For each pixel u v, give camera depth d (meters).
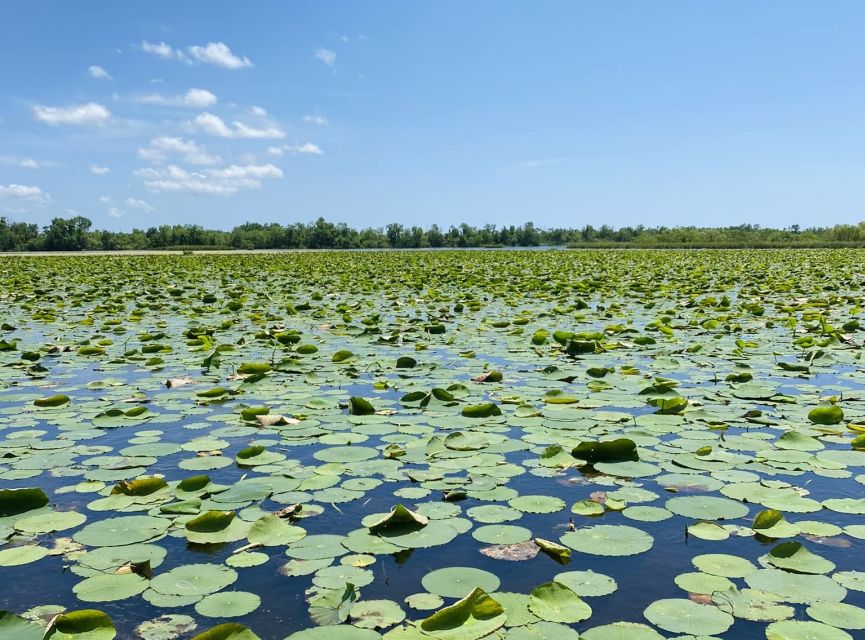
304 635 2.34
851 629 2.36
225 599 2.61
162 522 3.32
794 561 2.86
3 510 3.44
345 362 7.31
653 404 5.22
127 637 2.38
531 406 5.32
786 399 5.49
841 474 3.87
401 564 2.91
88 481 3.86
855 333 9.05
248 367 6.70
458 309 12.02
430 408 5.41
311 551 3.01
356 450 4.36
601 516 3.38
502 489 3.73
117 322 10.38
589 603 2.57
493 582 2.71
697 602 2.57
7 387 6.23
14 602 2.61
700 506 3.44
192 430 4.86
